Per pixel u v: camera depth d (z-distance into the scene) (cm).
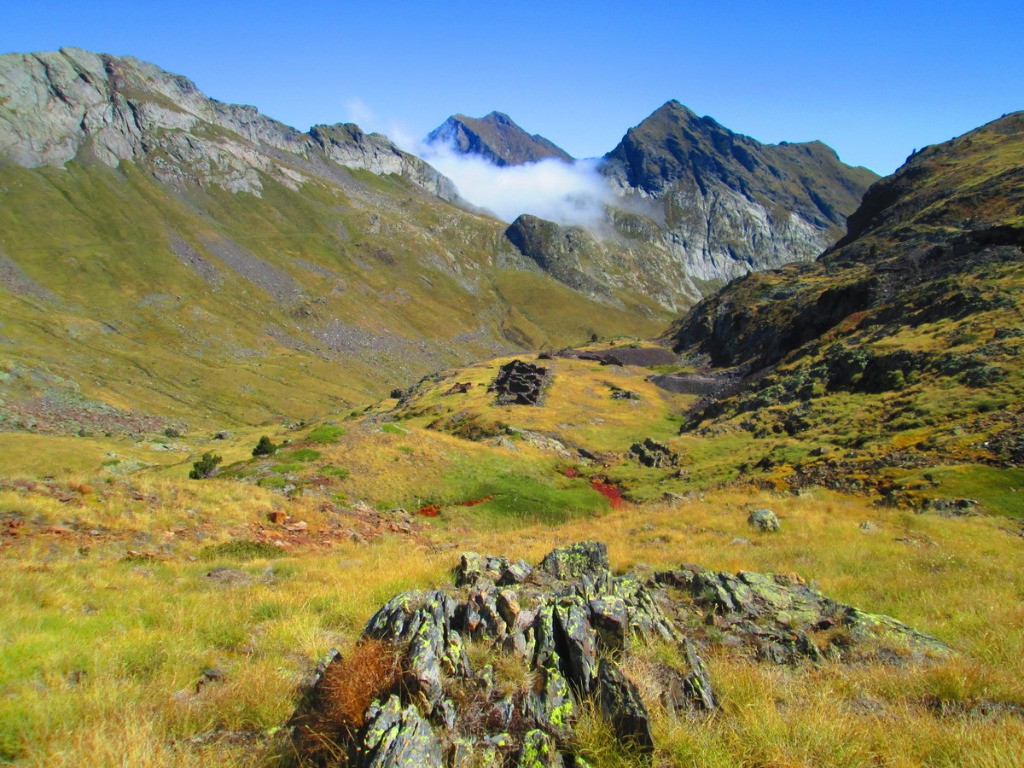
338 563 1745
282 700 705
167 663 795
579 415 8644
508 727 598
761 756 590
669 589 1173
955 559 1678
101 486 2177
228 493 2512
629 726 597
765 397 6712
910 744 614
